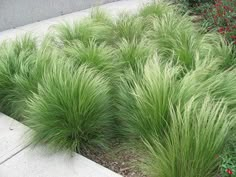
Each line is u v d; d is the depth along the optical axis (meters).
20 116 3.17
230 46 3.79
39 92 2.78
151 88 2.50
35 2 6.73
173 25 4.37
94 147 2.72
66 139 2.64
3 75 3.28
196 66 3.01
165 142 2.25
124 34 4.59
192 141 2.01
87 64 3.19
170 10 5.24
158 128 2.41
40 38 5.28
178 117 2.11
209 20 4.86
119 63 3.37
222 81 2.74
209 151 2.00
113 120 2.83
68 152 2.56
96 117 2.68
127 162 2.54
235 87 2.71
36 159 2.51
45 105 2.65
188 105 2.19
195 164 1.99
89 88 2.67
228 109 2.49
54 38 4.32
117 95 2.86
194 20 5.35
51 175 2.33
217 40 4.03
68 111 2.61
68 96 2.62
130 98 2.73
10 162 2.49
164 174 2.08
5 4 6.09
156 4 5.56
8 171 2.40
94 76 3.09
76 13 7.77
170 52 3.62
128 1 8.94
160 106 2.41
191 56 3.38
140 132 2.53
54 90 2.68
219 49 3.65
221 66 3.46
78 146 2.63
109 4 8.71
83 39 4.22
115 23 5.02
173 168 2.02
